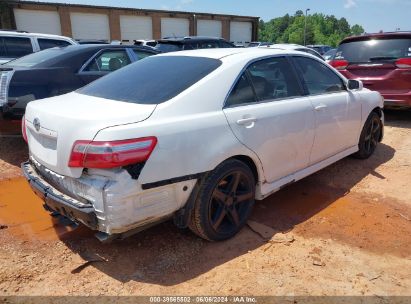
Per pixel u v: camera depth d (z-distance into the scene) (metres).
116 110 2.74
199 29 37.19
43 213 3.78
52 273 2.84
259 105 3.37
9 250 3.12
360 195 4.20
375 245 3.20
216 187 3.03
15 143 5.91
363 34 7.44
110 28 32.62
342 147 4.61
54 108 2.93
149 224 2.83
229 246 3.19
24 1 28.38
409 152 5.71
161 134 2.64
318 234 3.38
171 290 2.66
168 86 3.04
